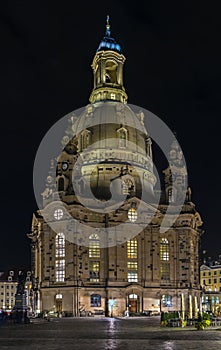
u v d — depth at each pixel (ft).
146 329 203.82
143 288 410.93
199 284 453.17
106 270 408.26
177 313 232.73
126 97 526.16
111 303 397.39
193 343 135.33
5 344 133.80
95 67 540.52
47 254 412.57
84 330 198.39
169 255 435.94
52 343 136.56
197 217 463.83
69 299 393.50
